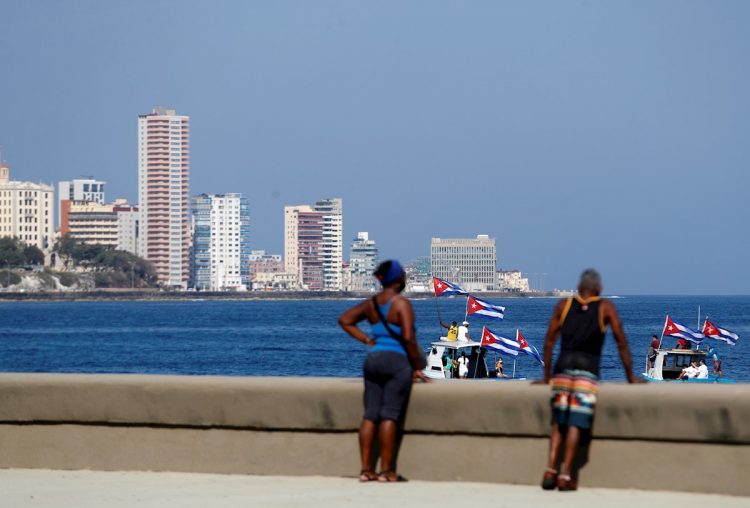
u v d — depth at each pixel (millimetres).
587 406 27031
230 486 29203
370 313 28953
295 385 30109
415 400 29078
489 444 28594
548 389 27922
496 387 28453
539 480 28000
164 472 31094
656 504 25719
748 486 26219
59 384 31953
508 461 28359
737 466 26391
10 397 32312
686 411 26672
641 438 27203
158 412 31219
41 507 27547
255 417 30453
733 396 26312
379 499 27062
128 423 31547
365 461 28812
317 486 28844
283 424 30250
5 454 32312
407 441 29312
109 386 31594
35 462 32062
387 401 28531
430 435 29125
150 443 31406
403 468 29297
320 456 29984
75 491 29172
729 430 26344
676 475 26891
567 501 26219
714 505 25547
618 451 27469
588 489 27500
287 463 30203
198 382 31000
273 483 29359
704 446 26719
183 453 31094
